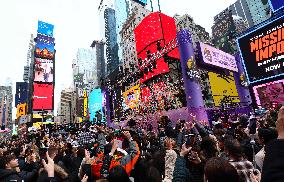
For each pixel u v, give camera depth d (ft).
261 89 68.54
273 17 65.16
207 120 70.49
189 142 20.22
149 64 112.06
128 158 16.39
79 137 30.78
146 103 110.63
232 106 89.61
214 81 93.61
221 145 17.25
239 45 74.79
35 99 287.28
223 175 6.79
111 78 228.63
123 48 368.89
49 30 329.31
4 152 31.35
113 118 129.08
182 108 76.95
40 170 15.98
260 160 13.69
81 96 529.45
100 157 18.94
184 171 13.15
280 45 63.67
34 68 299.58
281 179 4.54
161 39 160.66
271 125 23.89
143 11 354.54
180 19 343.87
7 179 17.26
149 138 35.83
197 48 82.84
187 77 76.07
